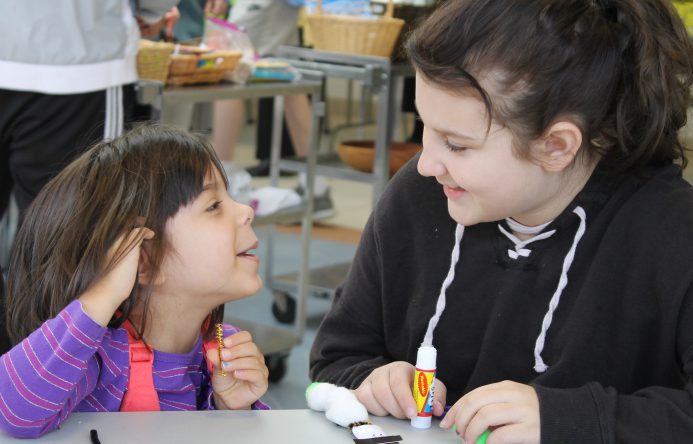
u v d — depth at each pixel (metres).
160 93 2.41
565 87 1.03
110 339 1.18
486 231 1.25
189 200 1.18
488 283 1.24
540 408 1.01
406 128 6.18
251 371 1.25
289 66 2.99
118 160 1.18
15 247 1.23
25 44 2.17
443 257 1.28
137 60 2.41
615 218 1.15
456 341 1.27
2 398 1.01
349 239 4.62
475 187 1.07
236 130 4.30
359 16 3.26
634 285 1.13
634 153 1.11
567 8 1.03
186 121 3.86
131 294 1.17
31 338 1.03
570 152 1.06
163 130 1.25
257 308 3.64
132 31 2.33
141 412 1.09
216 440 1.02
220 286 1.21
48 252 1.16
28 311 1.19
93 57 2.25
